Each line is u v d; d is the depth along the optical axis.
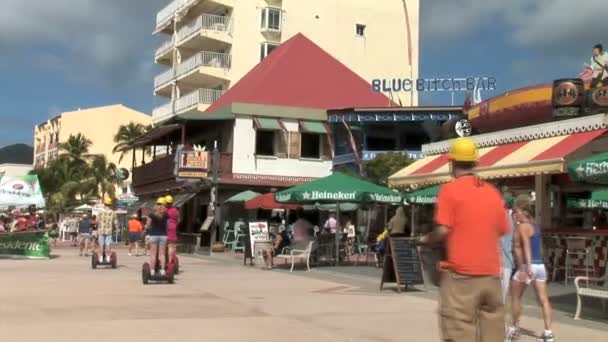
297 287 16.11
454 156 6.19
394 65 57.50
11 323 10.16
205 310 11.85
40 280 16.73
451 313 6.01
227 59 51.22
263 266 23.03
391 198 21.58
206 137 39.44
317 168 37.75
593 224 20.31
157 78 57.84
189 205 40.59
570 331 10.23
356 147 36.94
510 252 9.76
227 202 34.31
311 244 21.91
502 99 19.25
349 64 55.84
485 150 18.39
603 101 16.42
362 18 56.62
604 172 10.61
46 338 9.00
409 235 18.94
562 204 19.80
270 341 9.04
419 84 38.22
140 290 14.76
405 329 10.17
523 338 9.70
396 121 36.56
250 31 51.75
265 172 36.53
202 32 50.25
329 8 55.25
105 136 87.50
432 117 35.72
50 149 93.50
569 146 14.86
